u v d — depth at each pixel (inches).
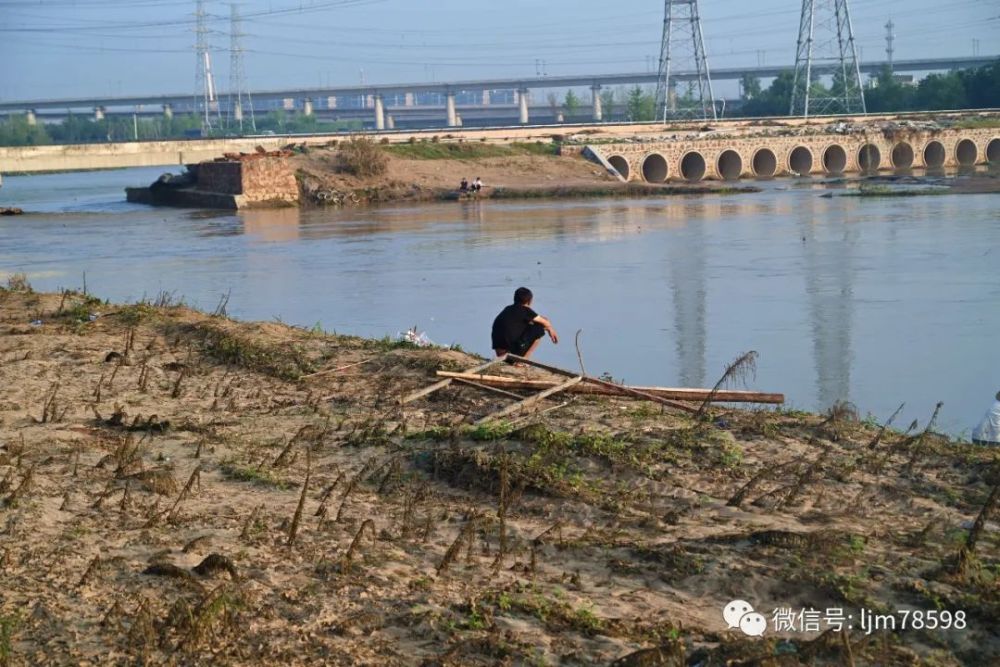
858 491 412.2
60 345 684.1
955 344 1030.4
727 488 415.5
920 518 386.9
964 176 3607.3
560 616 300.5
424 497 409.7
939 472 436.5
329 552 342.3
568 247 1905.8
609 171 3644.2
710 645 287.0
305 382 600.4
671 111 5556.1
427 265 1705.2
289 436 493.4
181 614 279.6
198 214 2839.6
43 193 4062.5
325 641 277.6
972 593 316.5
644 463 435.8
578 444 453.1
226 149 3690.9
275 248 1998.0
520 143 3831.2
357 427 503.8
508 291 1421.0
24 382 584.4
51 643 267.9
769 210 2527.1
